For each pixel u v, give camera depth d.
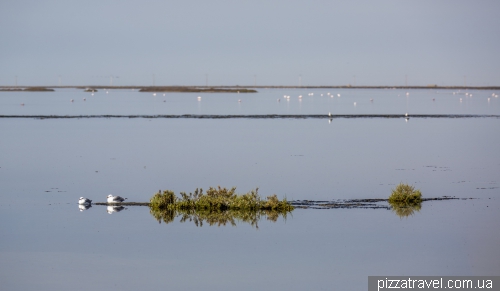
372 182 64.56
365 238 43.16
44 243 42.06
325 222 47.53
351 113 194.12
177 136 115.50
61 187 62.50
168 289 33.69
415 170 73.12
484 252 39.91
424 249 40.59
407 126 138.75
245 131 125.50
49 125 140.38
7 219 48.69
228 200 52.59
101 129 130.12
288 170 73.38
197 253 39.94
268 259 38.78
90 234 44.38
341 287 34.16
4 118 162.38
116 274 36.03
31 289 33.62
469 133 122.44
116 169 74.62
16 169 75.00
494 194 57.59
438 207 52.34
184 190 60.44
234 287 34.06
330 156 86.81
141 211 51.72
